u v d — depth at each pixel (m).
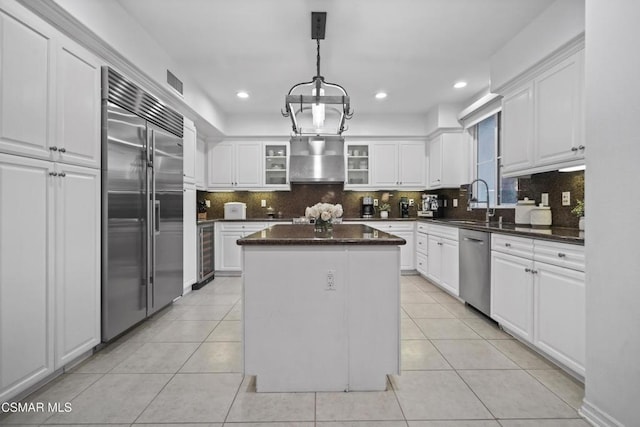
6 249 1.67
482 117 4.26
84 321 2.20
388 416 1.70
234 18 2.74
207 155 5.50
